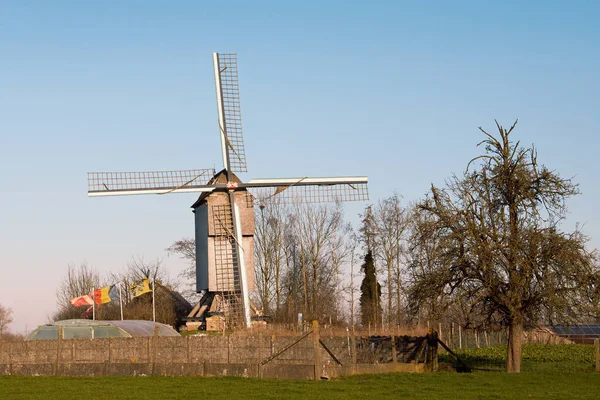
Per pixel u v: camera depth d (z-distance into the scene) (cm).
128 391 3516
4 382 3897
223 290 6362
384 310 8969
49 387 3678
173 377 4012
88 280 9600
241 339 4175
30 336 5275
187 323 6462
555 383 3666
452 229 4062
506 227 4091
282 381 3800
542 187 4088
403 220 8781
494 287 4059
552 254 3931
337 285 9250
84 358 4362
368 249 8581
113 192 6359
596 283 3912
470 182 4169
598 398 3192
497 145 4153
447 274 4047
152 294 7800
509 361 4169
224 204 6456
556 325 4172
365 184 6625
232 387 3597
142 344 4300
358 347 4403
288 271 9156
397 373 4088
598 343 4278
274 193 6500
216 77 6644
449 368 4347
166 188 6412
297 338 4109
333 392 3412
